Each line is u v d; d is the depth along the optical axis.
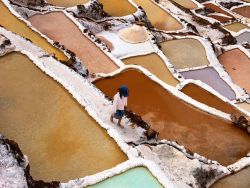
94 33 24.05
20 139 12.05
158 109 17.23
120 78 19.06
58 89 13.92
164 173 11.59
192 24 30.28
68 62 18.02
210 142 15.91
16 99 13.42
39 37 19.81
